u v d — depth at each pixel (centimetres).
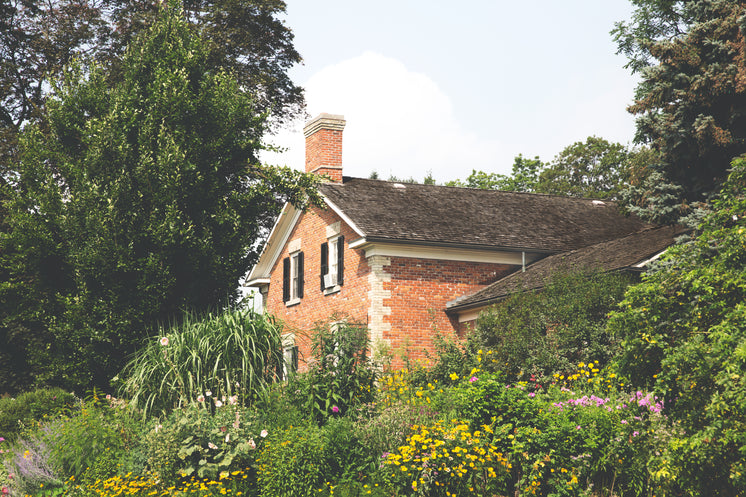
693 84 1634
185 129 1705
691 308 892
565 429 1063
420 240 2211
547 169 5347
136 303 1628
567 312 1588
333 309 2411
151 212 1628
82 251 1590
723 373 773
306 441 1108
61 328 1616
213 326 1410
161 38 1838
